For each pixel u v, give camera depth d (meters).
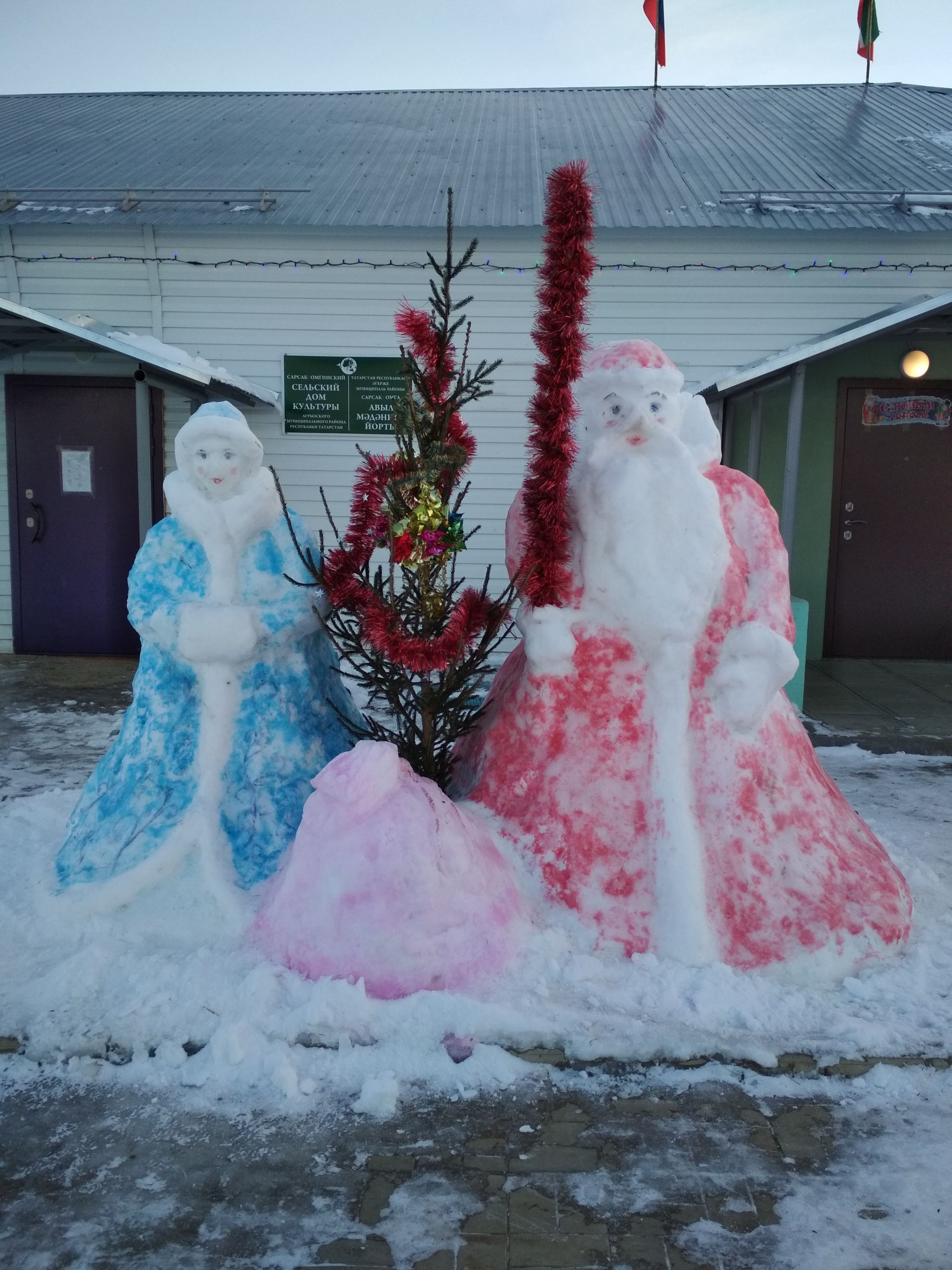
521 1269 2.29
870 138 11.55
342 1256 2.32
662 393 3.66
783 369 8.16
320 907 3.28
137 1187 2.53
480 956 3.29
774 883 3.55
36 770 6.12
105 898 3.55
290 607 3.84
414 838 3.29
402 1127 2.76
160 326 9.46
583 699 3.73
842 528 9.99
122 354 7.99
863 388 9.77
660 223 8.97
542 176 10.26
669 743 3.62
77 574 9.89
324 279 9.29
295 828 3.77
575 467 3.75
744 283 9.19
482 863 3.46
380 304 9.31
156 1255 2.32
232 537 3.87
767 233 9.03
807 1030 3.17
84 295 9.45
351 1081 2.92
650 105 13.43
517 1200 2.50
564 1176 2.59
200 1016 3.12
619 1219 2.45
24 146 11.65
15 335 8.56
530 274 9.14
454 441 3.76
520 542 3.80
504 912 3.42
